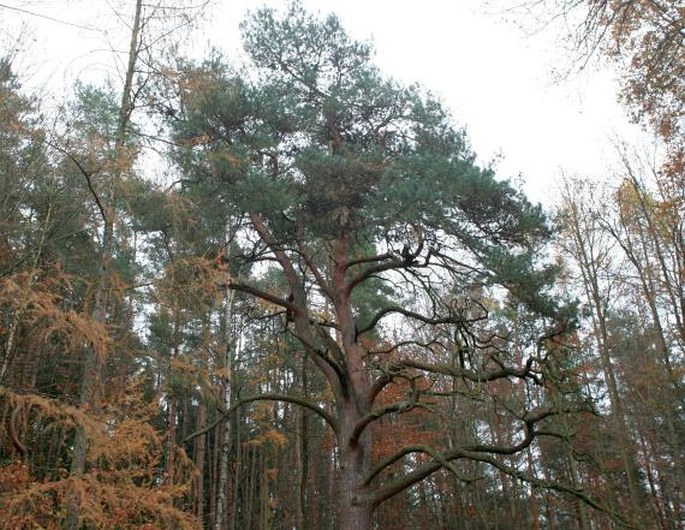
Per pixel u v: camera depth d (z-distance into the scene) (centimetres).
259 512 3111
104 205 860
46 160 1012
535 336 1401
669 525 2497
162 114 1274
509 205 1283
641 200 2023
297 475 2214
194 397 2423
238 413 2488
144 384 1186
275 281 2133
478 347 1402
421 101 1506
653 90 870
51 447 1012
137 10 895
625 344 2523
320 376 2519
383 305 2173
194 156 1011
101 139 843
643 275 2122
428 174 1243
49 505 687
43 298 707
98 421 690
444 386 2467
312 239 1456
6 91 962
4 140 974
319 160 1307
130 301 960
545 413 1243
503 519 2958
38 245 908
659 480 2606
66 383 1036
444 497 3014
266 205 1245
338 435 1420
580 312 1335
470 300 1506
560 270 1369
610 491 2197
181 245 1127
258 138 1298
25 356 882
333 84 1582
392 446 2583
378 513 2889
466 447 1289
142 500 739
